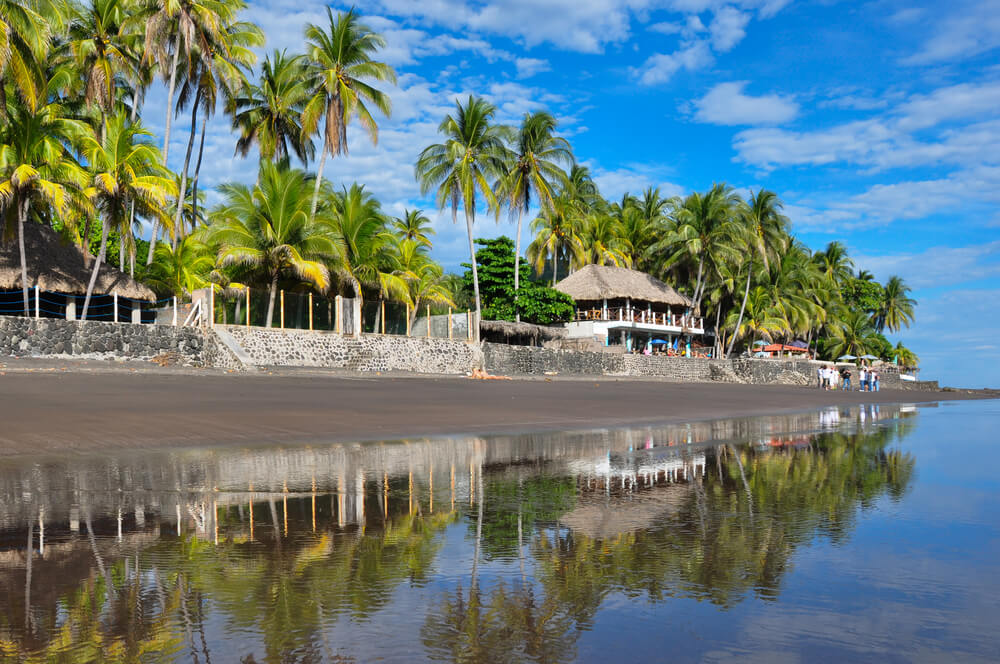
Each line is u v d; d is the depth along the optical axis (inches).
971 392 2945.4
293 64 1572.3
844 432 558.6
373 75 1507.1
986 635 108.6
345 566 148.9
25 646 101.7
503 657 97.8
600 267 2389.3
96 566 148.1
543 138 1947.6
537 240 2385.6
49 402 587.8
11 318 911.0
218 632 107.9
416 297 1587.1
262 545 168.2
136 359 1019.9
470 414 650.2
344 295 1437.0
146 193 1035.9
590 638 105.9
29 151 1001.5
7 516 202.8
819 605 123.0
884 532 184.5
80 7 1317.7
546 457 360.2
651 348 2391.7
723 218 2345.0
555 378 1472.7
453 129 1713.8
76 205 1002.1
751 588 133.2
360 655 98.2
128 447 384.8
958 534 182.5
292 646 101.7
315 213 1354.6
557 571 144.7
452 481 276.5
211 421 511.5
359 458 350.6
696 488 261.4
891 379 2947.8
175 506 220.4
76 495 238.8
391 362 1342.3
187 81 1403.8
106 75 1250.0
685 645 103.1
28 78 962.7
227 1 1512.1
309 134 1462.8
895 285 4087.1
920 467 329.1
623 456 367.2
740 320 2477.9
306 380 987.3
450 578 139.8
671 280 2738.7
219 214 1282.0
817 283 3115.2
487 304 2084.2
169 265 1396.4
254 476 286.5
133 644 102.6
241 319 1154.7
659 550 164.2
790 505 226.2
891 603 124.5
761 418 753.6
